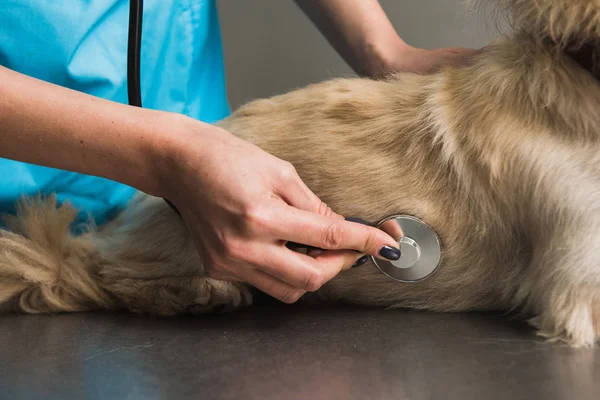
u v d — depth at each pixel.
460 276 0.86
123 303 0.94
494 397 0.55
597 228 0.76
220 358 0.67
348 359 0.66
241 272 0.77
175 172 0.74
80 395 0.57
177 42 1.29
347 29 1.24
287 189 0.74
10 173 1.06
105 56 1.14
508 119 0.82
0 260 0.93
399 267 0.84
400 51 1.20
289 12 1.75
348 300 0.93
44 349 0.72
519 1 0.84
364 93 0.93
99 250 0.98
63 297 0.93
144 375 0.62
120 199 1.17
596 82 0.80
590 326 0.74
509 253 0.85
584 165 0.78
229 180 0.71
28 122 0.75
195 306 0.89
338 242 0.74
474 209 0.84
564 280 0.77
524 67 0.84
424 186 0.85
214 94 1.41
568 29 0.79
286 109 0.97
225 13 1.78
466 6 0.93
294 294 0.79
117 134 0.75
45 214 0.98
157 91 1.27
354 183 0.87
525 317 0.84
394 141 0.88
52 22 1.07
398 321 0.82
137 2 0.87
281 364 0.64
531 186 0.81
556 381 0.58
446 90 0.89
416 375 0.60
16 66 1.07
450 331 0.77
